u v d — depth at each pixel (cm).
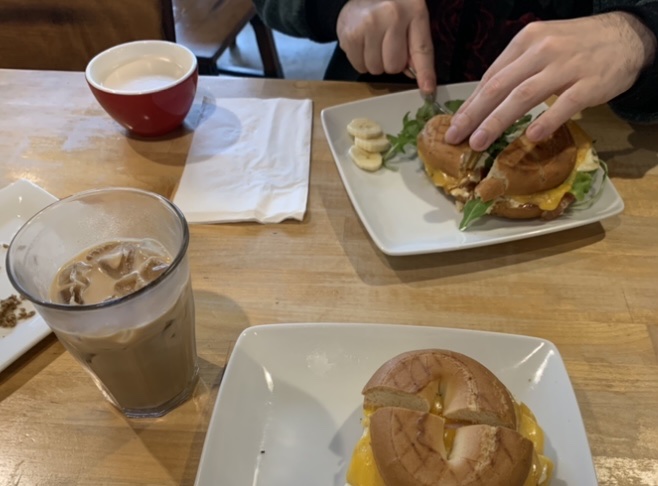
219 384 37
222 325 40
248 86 63
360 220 48
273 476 32
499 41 65
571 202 47
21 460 34
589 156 48
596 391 36
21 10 73
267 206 49
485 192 45
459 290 43
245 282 43
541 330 40
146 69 56
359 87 63
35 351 39
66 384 37
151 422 35
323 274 44
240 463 32
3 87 63
